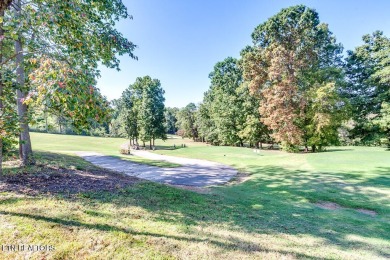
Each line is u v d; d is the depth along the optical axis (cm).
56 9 432
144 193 675
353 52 2839
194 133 6066
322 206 786
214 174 1384
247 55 2808
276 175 1314
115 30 637
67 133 6312
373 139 2586
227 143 4066
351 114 2481
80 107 338
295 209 714
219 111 4012
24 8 476
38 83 310
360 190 952
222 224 497
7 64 577
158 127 4019
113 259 299
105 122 408
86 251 307
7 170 720
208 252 351
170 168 1567
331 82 2288
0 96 458
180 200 662
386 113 2402
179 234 405
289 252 387
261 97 2880
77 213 428
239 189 1000
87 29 570
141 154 2731
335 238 491
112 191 645
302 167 1538
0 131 355
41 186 585
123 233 371
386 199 841
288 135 2423
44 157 1217
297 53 2528
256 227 509
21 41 520
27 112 398
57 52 428
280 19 2578
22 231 329
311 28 2452
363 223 617
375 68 2497
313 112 2386
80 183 687
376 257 411
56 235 334
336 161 1633
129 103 4366
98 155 2159
